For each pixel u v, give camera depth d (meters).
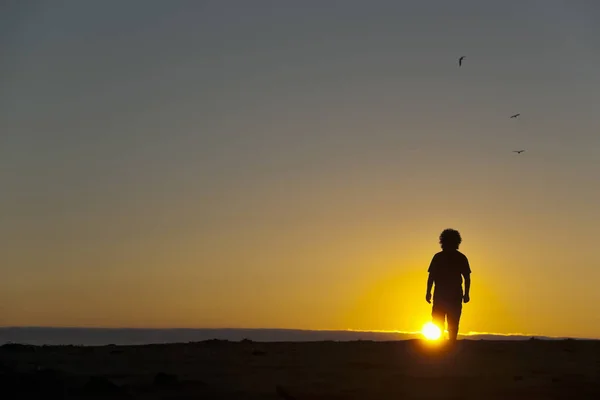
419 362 16.94
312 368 15.77
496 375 14.79
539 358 18.28
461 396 12.26
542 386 13.27
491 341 22.06
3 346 20.30
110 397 12.01
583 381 14.02
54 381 12.78
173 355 18.36
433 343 20.17
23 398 11.79
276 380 13.97
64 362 16.69
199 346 20.97
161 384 13.02
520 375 14.88
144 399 11.91
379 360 17.27
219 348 20.34
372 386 13.24
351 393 12.39
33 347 20.53
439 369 15.76
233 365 16.30
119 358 17.64
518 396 12.38
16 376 12.66
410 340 22.03
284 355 18.38
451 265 16.34
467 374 14.96
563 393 12.61
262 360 17.27
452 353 16.25
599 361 18.02
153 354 18.69
